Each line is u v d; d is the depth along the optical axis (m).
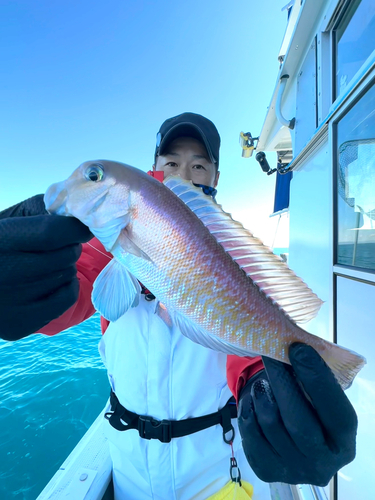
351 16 0.58
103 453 0.57
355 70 0.57
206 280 0.33
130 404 0.42
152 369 0.41
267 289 0.36
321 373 0.29
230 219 0.37
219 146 0.68
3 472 1.04
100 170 0.33
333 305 0.60
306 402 0.30
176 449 0.40
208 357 0.42
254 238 0.37
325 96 0.69
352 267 0.53
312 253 0.80
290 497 0.58
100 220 0.33
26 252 0.28
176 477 0.41
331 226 0.61
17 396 1.52
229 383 0.41
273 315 0.34
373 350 0.45
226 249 0.36
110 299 0.36
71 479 0.50
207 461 0.42
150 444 0.41
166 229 0.33
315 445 0.29
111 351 0.44
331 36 0.66
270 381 0.32
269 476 0.31
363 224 0.49
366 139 0.48
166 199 0.34
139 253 0.34
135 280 0.38
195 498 0.42
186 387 0.41
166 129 0.63
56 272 0.30
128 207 0.34
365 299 0.48
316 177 0.76
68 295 0.31
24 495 0.96
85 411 1.39
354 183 0.53
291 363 0.31
